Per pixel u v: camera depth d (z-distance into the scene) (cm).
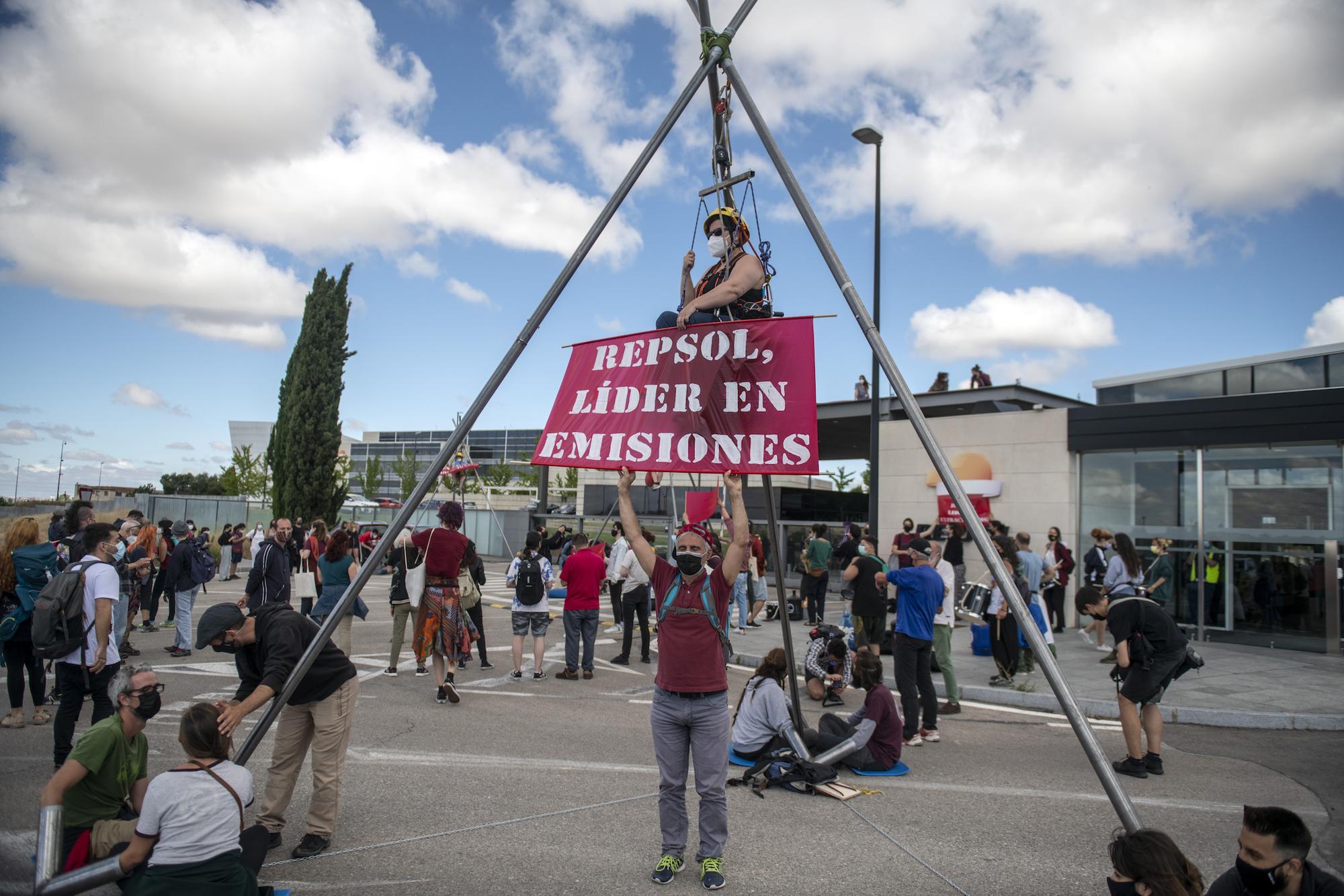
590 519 2877
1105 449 1577
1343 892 310
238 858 350
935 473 1794
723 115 560
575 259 489
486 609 1806
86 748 386
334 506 2977
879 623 1057
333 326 2991
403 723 779
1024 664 1092
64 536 917
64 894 341
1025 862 476
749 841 500
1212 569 1455
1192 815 567
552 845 484
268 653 441
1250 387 1609
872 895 428
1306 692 982
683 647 429
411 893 417
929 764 692
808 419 462
